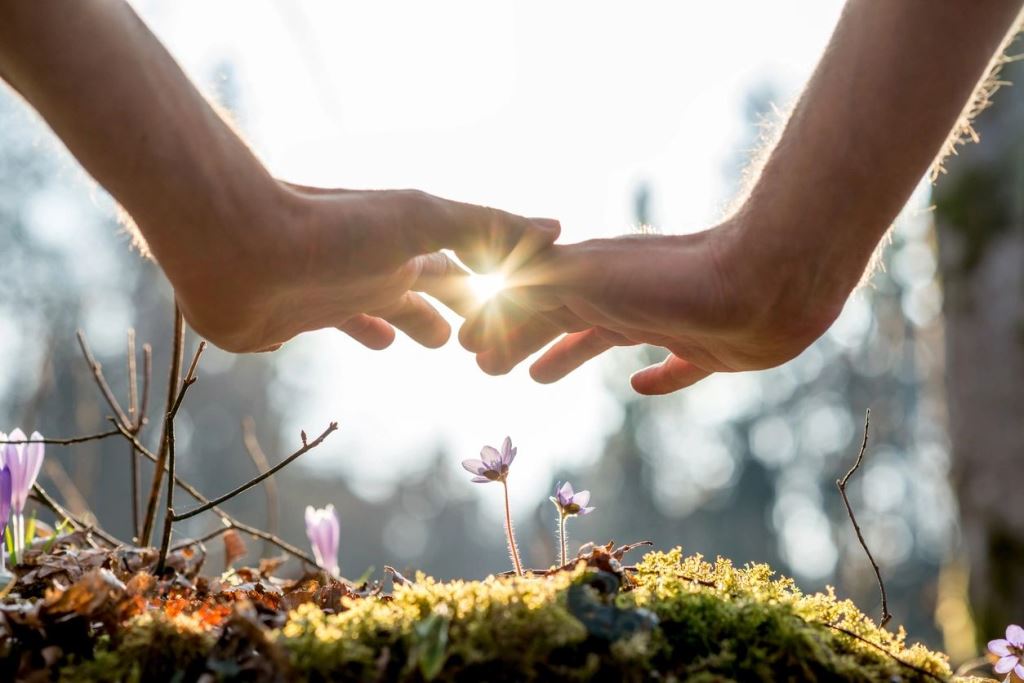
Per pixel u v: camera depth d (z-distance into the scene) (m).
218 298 0.64
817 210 0.66
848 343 8.86
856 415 8.98
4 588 0.74
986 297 1.87
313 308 0.68
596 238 0.70
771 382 13.26
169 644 0.60
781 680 0.61
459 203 0.67
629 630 0.60
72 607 0.63
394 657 0.59
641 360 11.83
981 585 1.82
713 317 0.68
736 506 13.84
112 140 0.60
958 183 1.93
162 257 0.62
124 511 8.39
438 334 0.80
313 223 0.63
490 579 0.65
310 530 0.96
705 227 0.79
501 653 0.59
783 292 0.68
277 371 13.04
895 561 9.72
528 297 0.72
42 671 0.61
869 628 0.67
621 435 12.88
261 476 0.77
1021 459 1.79
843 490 0.73
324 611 0.67
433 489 17.44
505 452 0.73
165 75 0.60
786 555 13.19
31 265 7.66
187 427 12.03
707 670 0.60
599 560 0.67
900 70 0.64
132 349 0.98
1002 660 0.73
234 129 0.63
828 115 0.65
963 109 0.67
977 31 0.63
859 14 0.65
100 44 0.59
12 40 0.58
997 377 1.84
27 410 1.34
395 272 0.69
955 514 1.93
